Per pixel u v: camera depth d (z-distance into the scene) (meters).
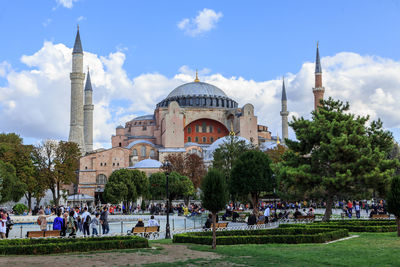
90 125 130.50
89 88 132.75
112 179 73.19
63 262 16.30
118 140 125.62
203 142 127.75
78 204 91.94
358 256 16.42
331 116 37.16
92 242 20.22
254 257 16.89
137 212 74.38
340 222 30.38
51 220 47.69
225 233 25.12
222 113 127.56
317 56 111.25
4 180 55.88
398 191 23.31
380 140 36.66
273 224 37.06
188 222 42.72
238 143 75.88
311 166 35.91
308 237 21.75
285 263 15.30
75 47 113.56
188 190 76.44
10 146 70.75
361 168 33.03
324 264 14.98
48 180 72.19
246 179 45.94
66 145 76.31
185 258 16.98
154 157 117.88
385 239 22.03
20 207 58.69
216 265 15.17
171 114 117.12
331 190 34.81
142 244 21.05
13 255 18.91
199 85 139.38
